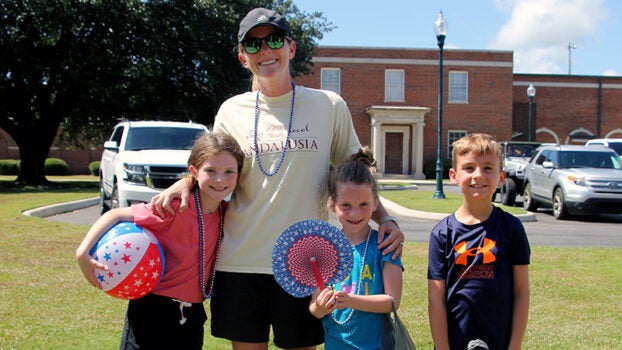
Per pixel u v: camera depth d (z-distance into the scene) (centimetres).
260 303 273
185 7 2086
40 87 2223
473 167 265
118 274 245
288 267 245
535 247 783
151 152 985
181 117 2253
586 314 458
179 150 1026
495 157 265
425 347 378
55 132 2406
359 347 257
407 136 3234
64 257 647
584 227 1091
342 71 3225
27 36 1916
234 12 2098
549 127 3453
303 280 245
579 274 597
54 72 2041
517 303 260
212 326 282
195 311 273
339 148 298
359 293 260
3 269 577
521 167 1495
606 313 461
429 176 3191
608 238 925
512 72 3281
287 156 270
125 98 2044
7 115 2367
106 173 1134
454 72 3266
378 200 277
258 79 278
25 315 431
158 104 2205
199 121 2366
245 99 286
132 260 246
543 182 1328
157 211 259
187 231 264
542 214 1365
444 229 269
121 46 2003
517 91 3438
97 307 457
